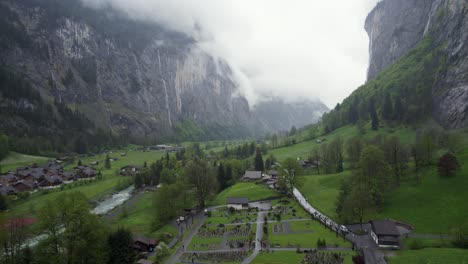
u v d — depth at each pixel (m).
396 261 73.00
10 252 80.88
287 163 148.88
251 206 137.00
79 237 78.38
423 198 103.12
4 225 82.06
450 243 79.25
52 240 79.56
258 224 112.81
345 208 98.62
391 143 124.12
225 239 101.69
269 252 87.19
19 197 157.50
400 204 104.31
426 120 196.12
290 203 134.50
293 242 92.00
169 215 126.81
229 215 127.38
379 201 109.38
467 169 109.94
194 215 132.62
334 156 175.50
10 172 195.88
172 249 97.44
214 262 85.25
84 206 81.88
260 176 183.75
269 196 148.62
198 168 149.00
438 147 134.75
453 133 137.88
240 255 87.75
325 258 78.94
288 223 110.06
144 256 92.69
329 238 92.00
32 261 77.81
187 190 145.75
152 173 199.00
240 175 196.75
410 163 134.25
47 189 176.75
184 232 112.56
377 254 78.50
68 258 78.44
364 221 101.38
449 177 109.12
